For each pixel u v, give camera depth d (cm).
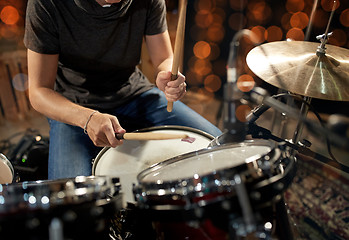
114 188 66
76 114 94
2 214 56
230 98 65
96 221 61
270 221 67
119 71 122
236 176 55
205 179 58
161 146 99
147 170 70
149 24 122
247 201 52
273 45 115
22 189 64
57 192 62
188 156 74
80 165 98
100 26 106
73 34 105
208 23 214
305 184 134
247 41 199
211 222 60
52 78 107
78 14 102
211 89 231
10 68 186
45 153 125
